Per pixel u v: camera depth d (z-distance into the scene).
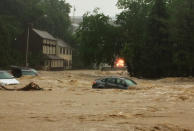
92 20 98.75
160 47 82.88
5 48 111.69
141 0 96.81
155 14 84.62
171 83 60.50
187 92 36.12
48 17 166.38
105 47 98.38
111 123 16.36
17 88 39.00
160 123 16.64
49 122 16.42
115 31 97.50
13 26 127.75
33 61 125.94
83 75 86.81
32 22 148.25
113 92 35.75
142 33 91.94
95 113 20.25
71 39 172.62
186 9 78.38
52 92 35.19
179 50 79.00
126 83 39.75
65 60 157.50
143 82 62.59
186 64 77.62
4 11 138.38
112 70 136.50
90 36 98.62
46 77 62.03
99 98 30.02
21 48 134.12
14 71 61.69
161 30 82.31
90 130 14.41
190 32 77.94
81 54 100.81
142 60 85.12
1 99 27.53
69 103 25.81
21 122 16.30
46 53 138.25
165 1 88.56
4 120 16.88
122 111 21.48
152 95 32.94
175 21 79.56
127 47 88.94
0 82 40.88
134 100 28.59
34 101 26.62
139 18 95.00
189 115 19.89
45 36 138.25
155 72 84.12
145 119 18.06
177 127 15.77
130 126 15.54
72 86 46.09
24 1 147.50
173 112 21.17
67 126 15.30
